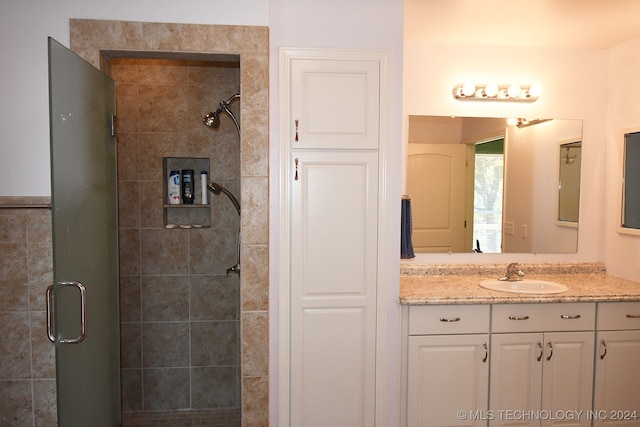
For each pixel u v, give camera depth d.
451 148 2.84
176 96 2.82
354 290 2.22
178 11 2.04
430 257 2.86
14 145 1.97
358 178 2.20
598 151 2.92
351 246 2.21
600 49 2.89
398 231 2.23
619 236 2.81
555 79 2.88
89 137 1.89
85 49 2.00
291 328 2.21
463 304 2.25
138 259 2.84
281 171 2.15
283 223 2.16
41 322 1.99
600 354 2.36
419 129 2.81
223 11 2.06
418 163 2.82
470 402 2.28
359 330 2.24
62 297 1.65
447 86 2.82
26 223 1.96
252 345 2.14
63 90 1.64
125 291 2.85
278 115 2.14
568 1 2.17
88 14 2.01
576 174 2.92
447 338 2.26
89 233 1.91
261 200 2.10
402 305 2.23
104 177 2.07
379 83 2.17
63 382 1.66
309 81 2.15
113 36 2.02
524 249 2.91
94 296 1.97
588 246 2.95
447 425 2.28
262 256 2.12
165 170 2.89
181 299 2.88
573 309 2.33
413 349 2.25
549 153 2.90
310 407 2.23
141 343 2.88
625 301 2.34
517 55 2.85
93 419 1.97
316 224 2.19
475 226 2.88
